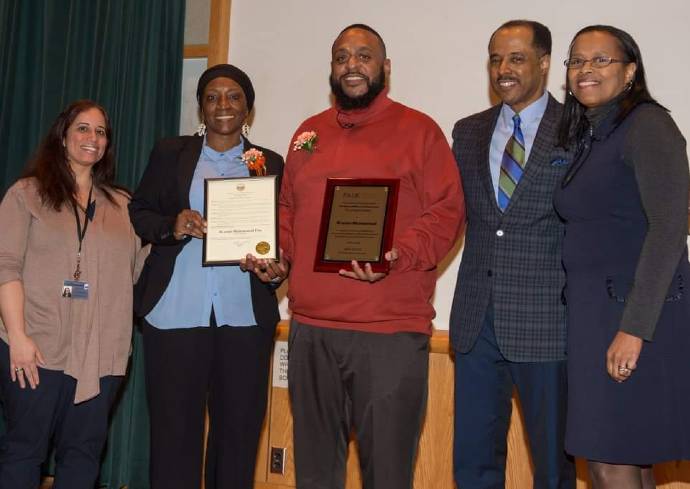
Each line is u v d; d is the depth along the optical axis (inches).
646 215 76.7
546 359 88.4
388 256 84.0
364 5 140.9
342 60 91.2
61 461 99.7
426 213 88.5
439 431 123.5
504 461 96.0
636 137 78.2
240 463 96.7
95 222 101.1
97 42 140.9
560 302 89.1
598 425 78.1
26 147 134.0
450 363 123.3
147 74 143.6
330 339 88.4
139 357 140.5
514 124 93.5
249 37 147.3
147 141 142.6
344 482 91.4
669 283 74.9
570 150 88.5
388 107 92.7
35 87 134.6
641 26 127.7
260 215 96.0
